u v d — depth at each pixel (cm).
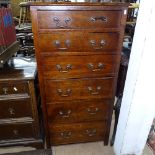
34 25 109
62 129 153
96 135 163
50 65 123
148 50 112
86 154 162
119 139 154
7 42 140
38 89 149
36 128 153
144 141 143
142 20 110
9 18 147
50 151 163
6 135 154
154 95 125
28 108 143
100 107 147
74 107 143
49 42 115
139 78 121
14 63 151
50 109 141
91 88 136
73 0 126
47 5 104
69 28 112
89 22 112
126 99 138
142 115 136
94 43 118
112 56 125
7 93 134
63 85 132
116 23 114
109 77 133
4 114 143
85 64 126
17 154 161
